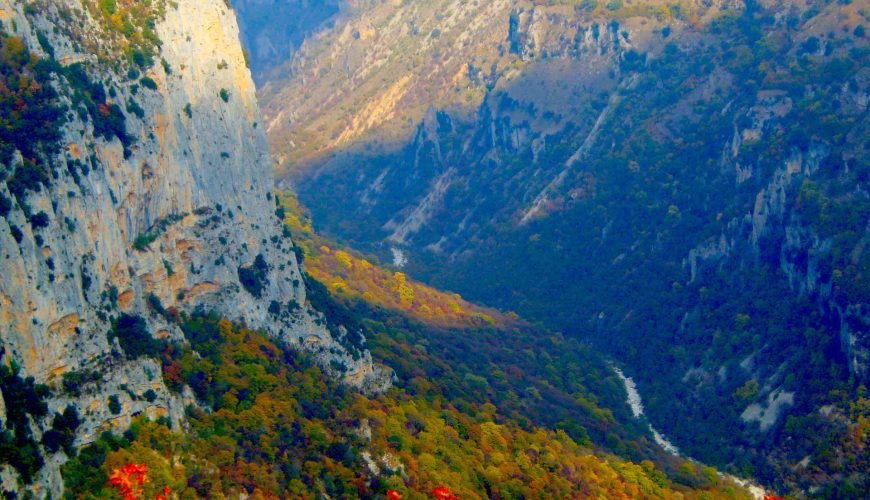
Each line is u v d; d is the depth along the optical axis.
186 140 155.50
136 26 152.38
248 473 133.38
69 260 122.56
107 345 125.88
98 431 119.81
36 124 125.50
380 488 151.12
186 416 133.38
